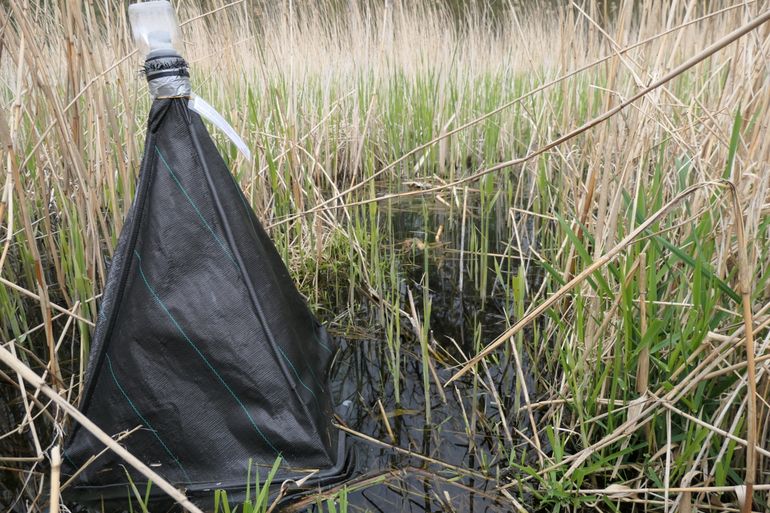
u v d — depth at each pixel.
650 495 1.47
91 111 2.00
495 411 1.87
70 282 2.20
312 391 1.55
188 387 1.39
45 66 1.97
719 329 1.47
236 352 1.39
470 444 1.71
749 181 1.59
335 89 4.50
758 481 1.50
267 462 1.44
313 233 3.19
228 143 3.02
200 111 1.38
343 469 1.52
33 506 1.38
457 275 2.98
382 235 3.35
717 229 1.59
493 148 4.30
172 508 1.39
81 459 1.42
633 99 1.06
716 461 1.33
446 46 5.36
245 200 1.52
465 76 5.20
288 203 3.16
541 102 4.39
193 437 1.40
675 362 1.55
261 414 1.42
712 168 1.76
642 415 1.43
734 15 2.02
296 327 1.68
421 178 4.66
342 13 4.95
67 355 2.15
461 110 4.96
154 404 1.39
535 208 3.31
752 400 1.05
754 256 1.38
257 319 1.41
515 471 1.59
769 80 1.41
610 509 1.45
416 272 3.03
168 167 1.37
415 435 1.75
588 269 1.31
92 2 1.88
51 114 1.85
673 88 2.62
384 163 4.56
